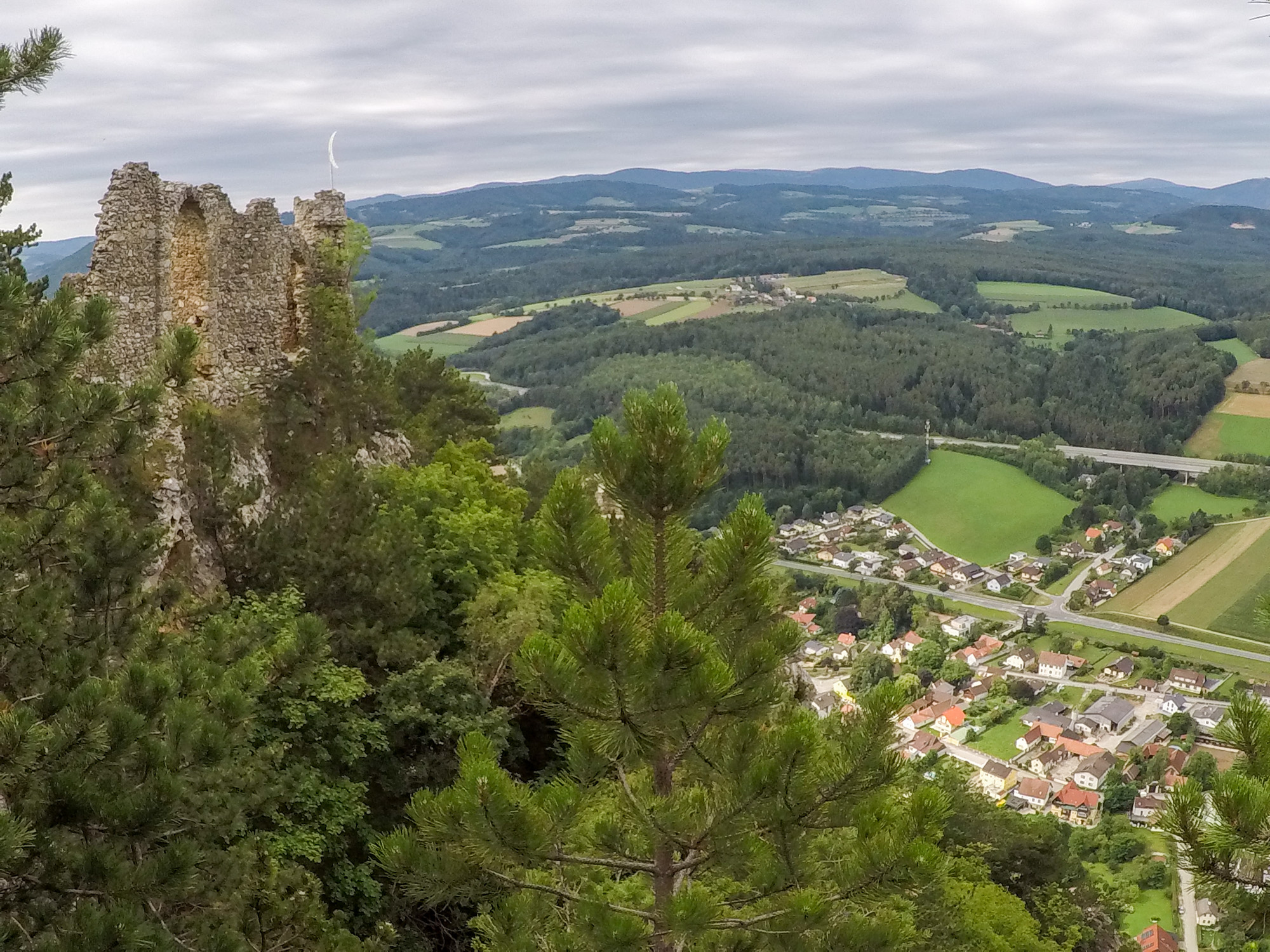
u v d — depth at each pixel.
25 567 8.48
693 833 6.92
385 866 6.73
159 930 7.00
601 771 7.77
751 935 7.39
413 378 30.81
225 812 8.20
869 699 6.75
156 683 7.33
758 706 6.84
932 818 6.43
